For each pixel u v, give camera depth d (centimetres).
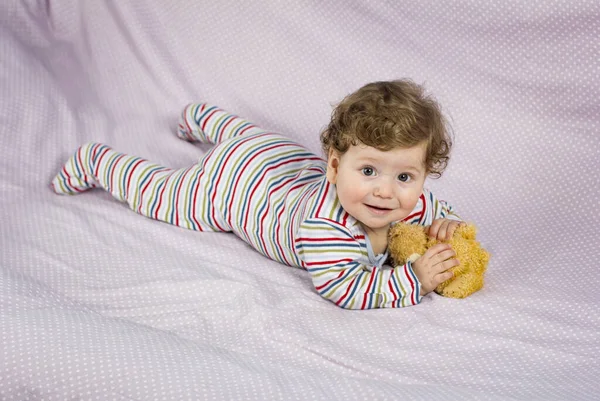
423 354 142
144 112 229
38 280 159
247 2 233
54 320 140
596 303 156
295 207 167
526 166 203
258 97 228
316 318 152
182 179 187
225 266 168
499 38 209
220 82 232
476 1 208
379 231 162
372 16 222
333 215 156
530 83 207
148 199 188
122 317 150
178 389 125
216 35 235
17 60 233
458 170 204
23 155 206
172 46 237
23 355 133
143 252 173
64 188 198
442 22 214
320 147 218
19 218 183
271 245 172
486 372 137
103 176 194
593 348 143
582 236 181
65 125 218
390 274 155
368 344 144
